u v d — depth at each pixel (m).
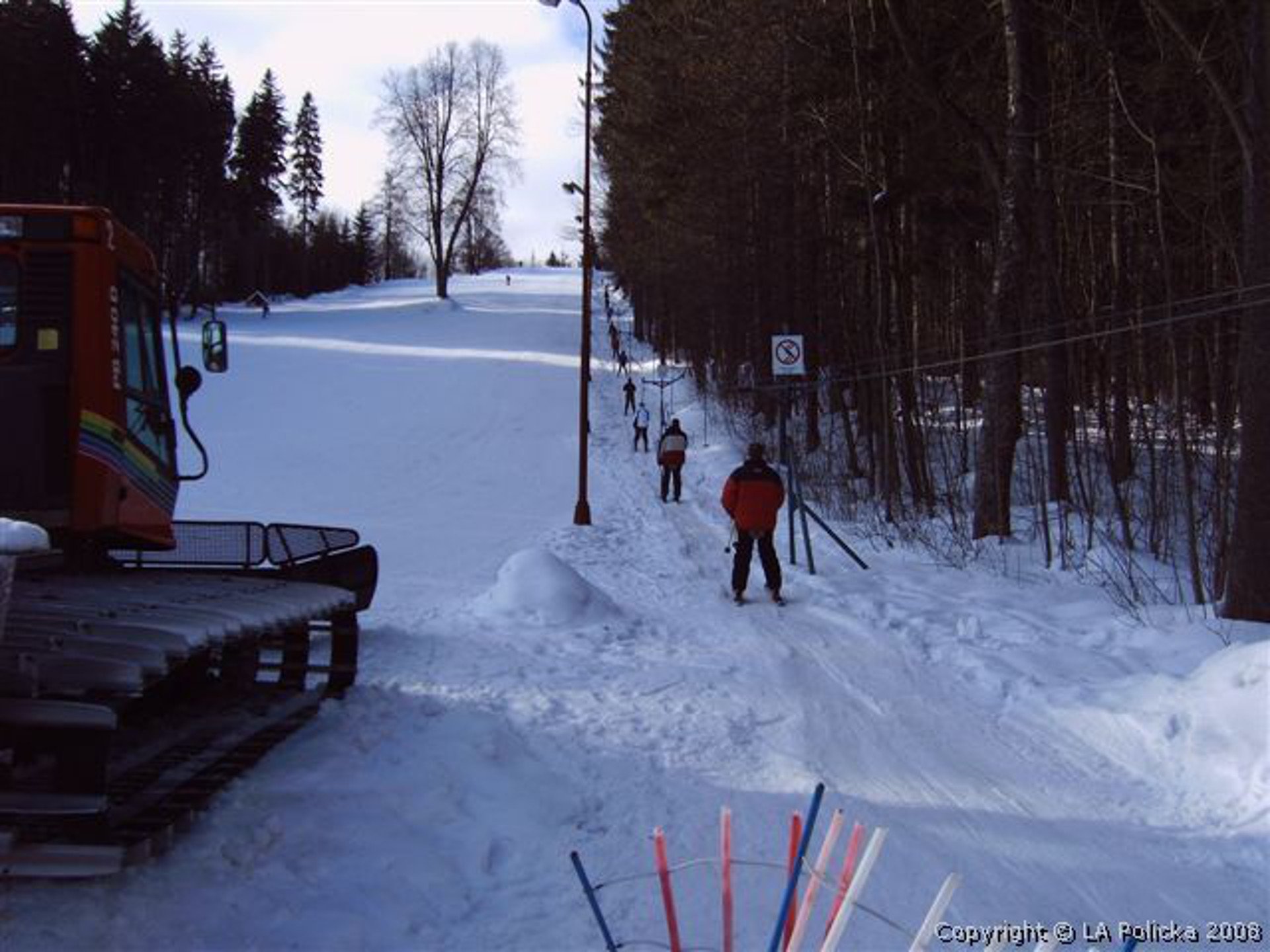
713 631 10.55
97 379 5.88
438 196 83.19
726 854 2.99
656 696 7.91
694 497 23.77
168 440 7.22
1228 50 11.70
